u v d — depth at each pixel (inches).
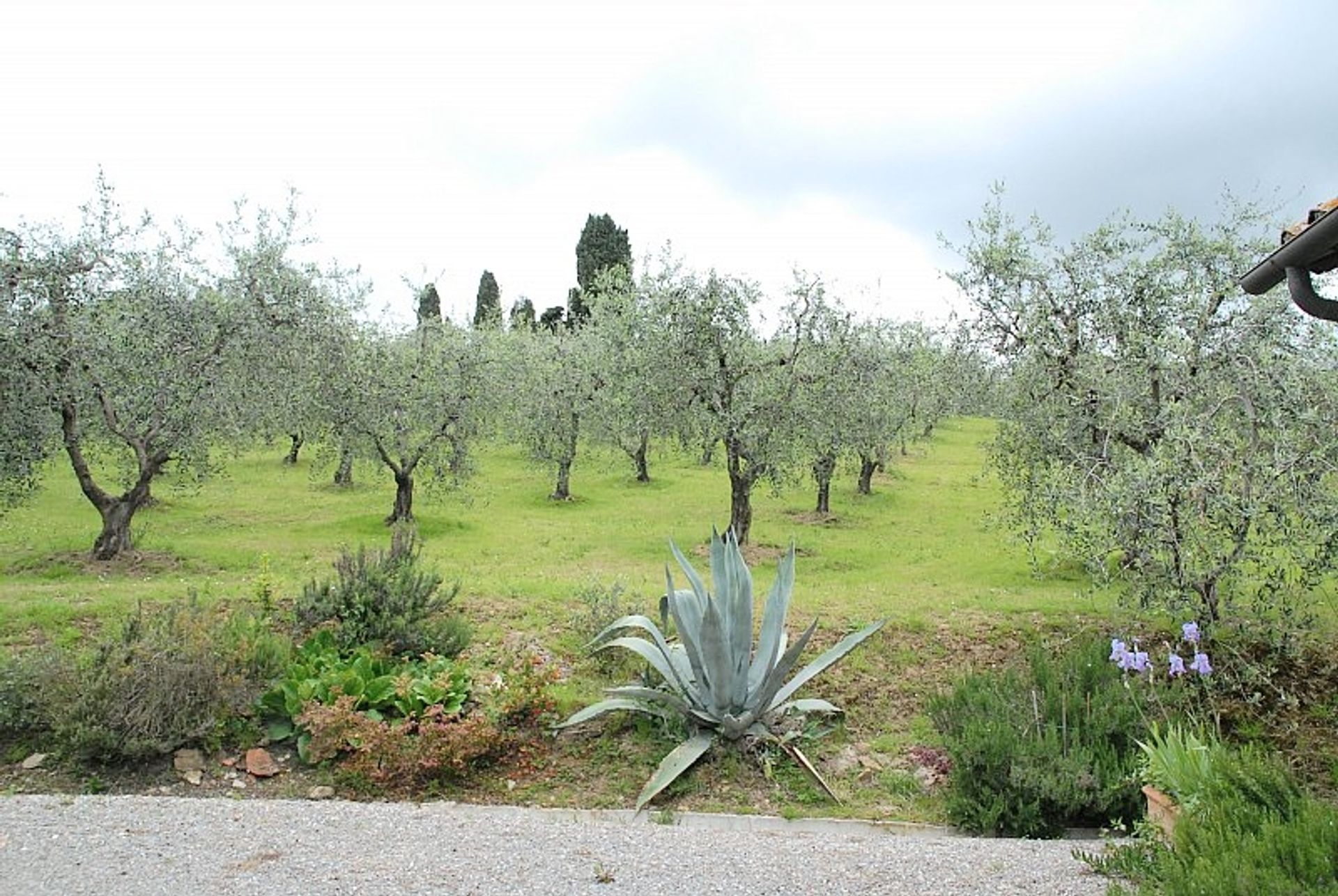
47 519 655.1
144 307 451.8
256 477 943.7
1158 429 327.9
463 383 688.4
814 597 386.9
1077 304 390.3
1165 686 242.5
